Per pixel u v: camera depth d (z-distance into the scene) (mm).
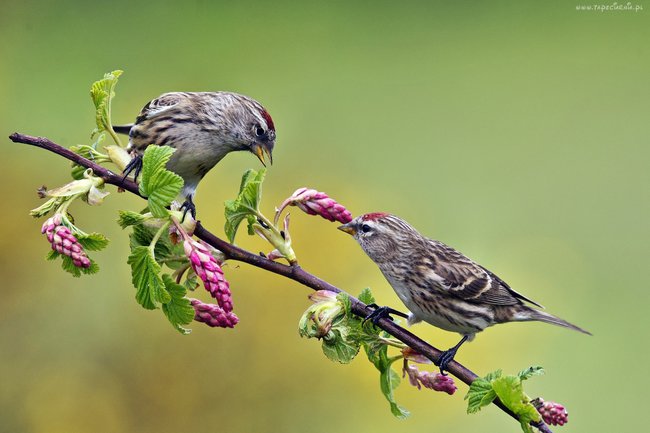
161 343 11656
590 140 19531
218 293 4863
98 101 5684
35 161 13914
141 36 20750
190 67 20109
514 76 21766
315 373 11602
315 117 19719
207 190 13281
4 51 19078
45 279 12180
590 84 21438
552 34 23562
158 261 5473
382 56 22312
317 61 21594
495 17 24469
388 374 5641
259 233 5520
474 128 19875
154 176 5020
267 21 22859
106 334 11844
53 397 11531
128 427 11555
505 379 4926
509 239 16031
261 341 11695
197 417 11539
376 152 18594
